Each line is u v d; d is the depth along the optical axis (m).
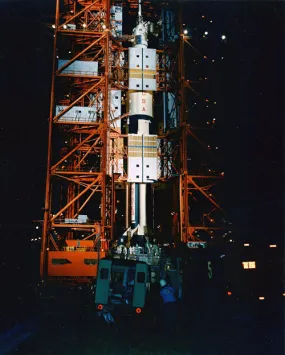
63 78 60.44
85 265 49.91
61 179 57.03
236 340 27.19
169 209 69.12
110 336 28.44
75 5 65.25
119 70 64.75
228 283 36.03
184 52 67.31
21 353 24.55
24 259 57.06
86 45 65.38
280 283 34.38
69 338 27.91
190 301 35.66
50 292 45.81
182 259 40.22
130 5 71.38
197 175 63.78
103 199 55.00
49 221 53.47
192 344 26.64
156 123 71.19
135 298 29.45
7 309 35.00
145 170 61.25
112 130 60.53
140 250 53.97
